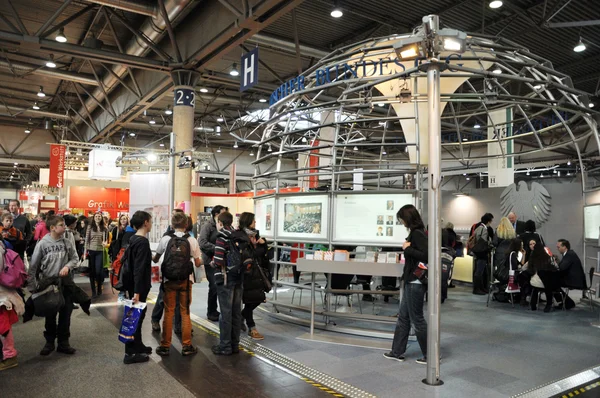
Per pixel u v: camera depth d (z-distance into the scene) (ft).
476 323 20.93
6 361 13.62
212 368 13.83
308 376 13.19
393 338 15.81
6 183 149.38
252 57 29.91
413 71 15.03
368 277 22.76
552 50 37.42
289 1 27.55
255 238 18.11
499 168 30.53
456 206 47.98
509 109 27.76
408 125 25.27
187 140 41.34
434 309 12.68
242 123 72.33
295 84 20.13
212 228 20.17
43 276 14.38
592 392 12.35
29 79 57.82
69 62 52.24
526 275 25.49
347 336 17.78
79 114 71.10
